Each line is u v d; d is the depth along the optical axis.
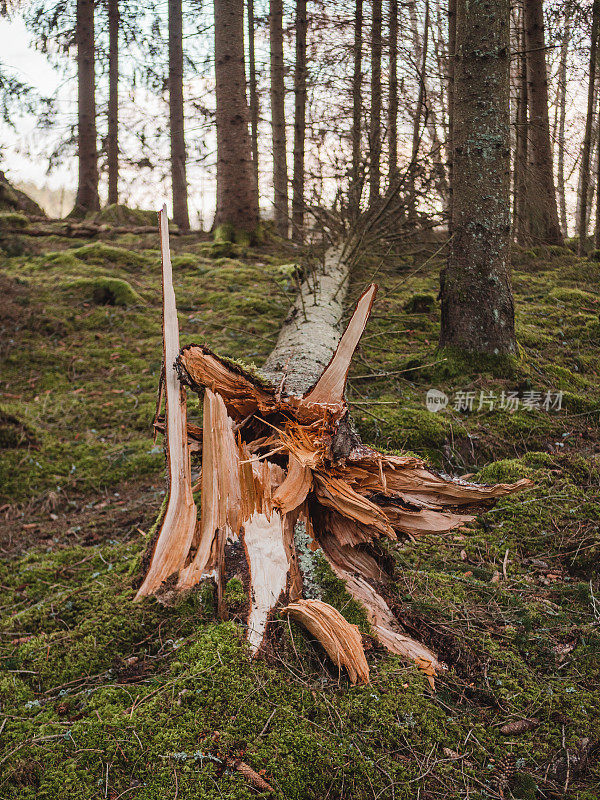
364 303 3.45
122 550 3.78
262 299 8.28
